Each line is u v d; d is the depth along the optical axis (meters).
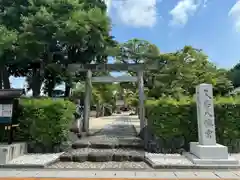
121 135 11.36
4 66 12.48
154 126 8.33
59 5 10.78
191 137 8.21
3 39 9.72
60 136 8.27
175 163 6.58
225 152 6.70
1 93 7.73
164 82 12.59
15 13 11.92
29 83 15.12
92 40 11.09
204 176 5.61
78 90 14.63
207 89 7.32
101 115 35.22
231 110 8.20
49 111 8.30
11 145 7.33
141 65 12.02
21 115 8.35
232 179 5.37
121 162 7.15
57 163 7.04
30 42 10.05
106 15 11.34
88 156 7.34
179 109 8.32
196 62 13.00
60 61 12.95
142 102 11.58
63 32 10.15
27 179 5.42
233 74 17.69
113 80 12.18
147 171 6.09
